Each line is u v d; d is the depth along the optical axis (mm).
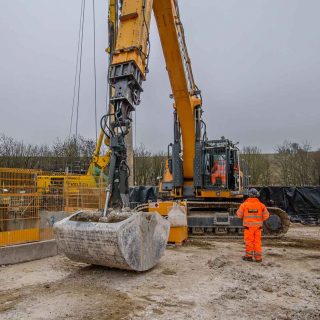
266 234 11133
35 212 8875
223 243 9914
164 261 7121
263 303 4512
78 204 11172
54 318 3916
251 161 35500
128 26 6395
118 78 6047
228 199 11484
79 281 5484
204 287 5227
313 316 4035
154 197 19672
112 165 5902
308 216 17406
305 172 34719
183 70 9141
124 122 5898
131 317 3971
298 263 7102
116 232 5188
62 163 33281
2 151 33875
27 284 5348
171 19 8219
